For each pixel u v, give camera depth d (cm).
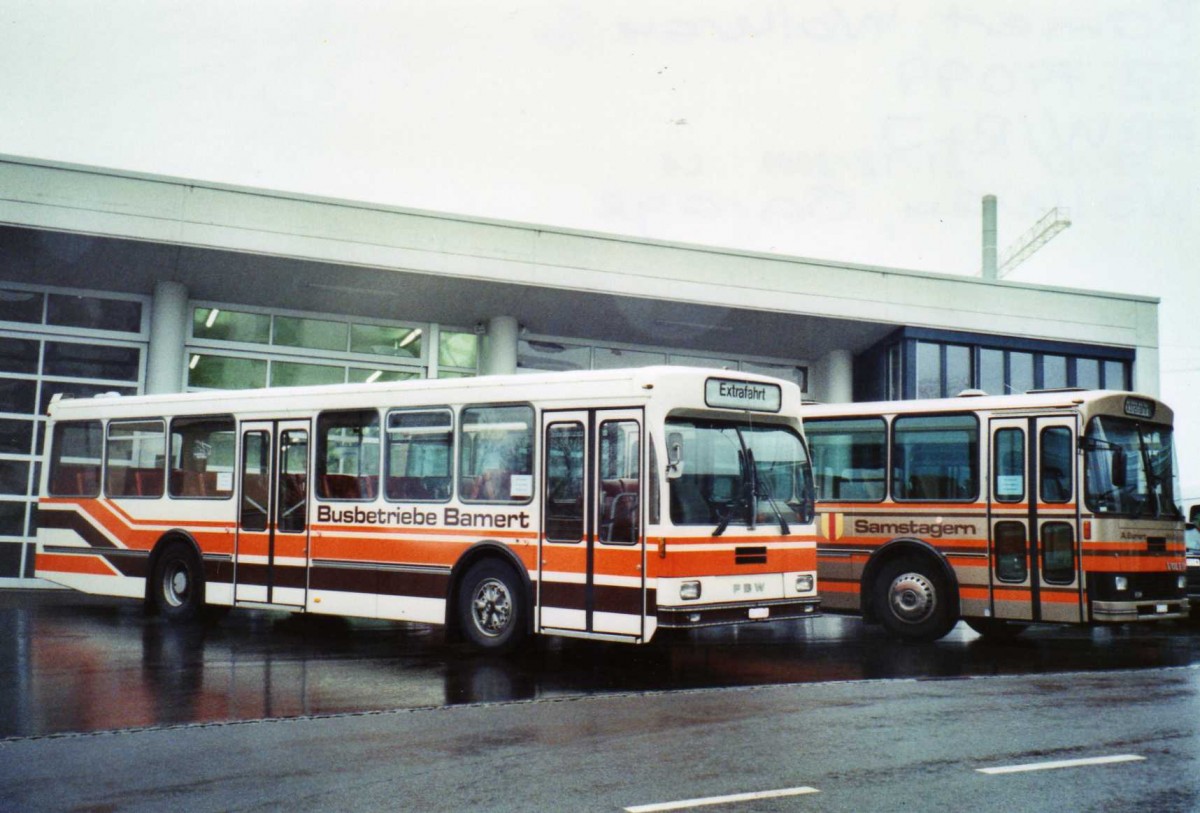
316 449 1324
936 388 2338
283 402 1362
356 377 2142
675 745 748
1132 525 1284
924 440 1395
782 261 2223
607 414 1099
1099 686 1016
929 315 2312
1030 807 596
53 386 1967
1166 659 1273
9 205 1775
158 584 1477
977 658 1249
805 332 2322
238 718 846
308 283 2014
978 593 1329
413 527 1227
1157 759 710
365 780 654
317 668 1098
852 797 615
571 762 698
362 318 2156
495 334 2164
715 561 1080
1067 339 2411
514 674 1070
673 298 2142
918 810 591
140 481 1499
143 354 2019
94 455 1559
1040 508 1295
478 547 1171
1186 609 1344
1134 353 2480
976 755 720
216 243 1877
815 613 1177
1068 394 1302
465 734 785
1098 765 693
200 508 1428
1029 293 2392
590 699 931
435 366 2189
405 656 1185
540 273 2062
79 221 1808
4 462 1938
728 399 1131
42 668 1088
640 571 1053
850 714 862
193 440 1452
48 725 819
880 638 1441
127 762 702
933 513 1373
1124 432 1318
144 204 1847
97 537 1537
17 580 1942
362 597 1261
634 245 2127
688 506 1071
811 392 2473
